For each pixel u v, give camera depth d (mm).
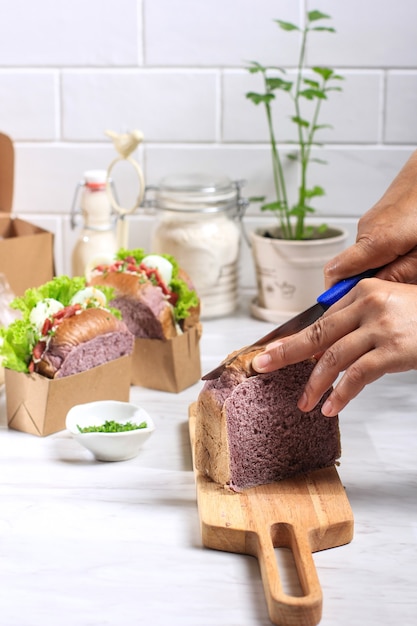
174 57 1645
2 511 1013
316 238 1638
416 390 1351
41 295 1242
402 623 832
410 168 1192
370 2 1598
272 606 829
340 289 1081
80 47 1648
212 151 1691
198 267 1569
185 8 1618
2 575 897
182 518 1007
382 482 1081
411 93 1637
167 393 1335
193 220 1567
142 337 1337
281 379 1031
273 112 1661
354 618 837
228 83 1651
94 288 1261
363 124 1658
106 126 1688
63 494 1051
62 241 1757
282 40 1626
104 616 840
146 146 1695
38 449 1159
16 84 1674
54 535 968
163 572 909
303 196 1587
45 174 1722
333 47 1622
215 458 1027
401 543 959
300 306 1586
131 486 1072
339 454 1092
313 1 1604
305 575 861
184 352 1329
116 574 903
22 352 1188
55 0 1625
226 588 885
